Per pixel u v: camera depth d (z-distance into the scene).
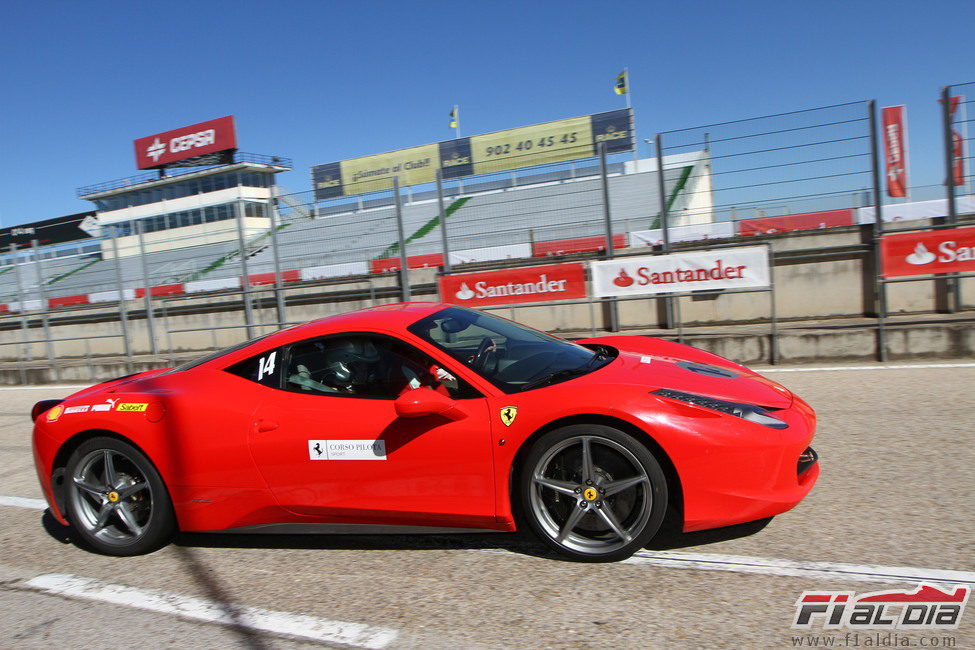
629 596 2.56
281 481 3.13
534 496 2.87
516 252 9.76
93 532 3.45
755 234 8.38
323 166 28.77
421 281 10.37
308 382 3.24
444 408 2.79
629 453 2.70
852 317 8.62
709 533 3.07
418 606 2.63
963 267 6.47
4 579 3.26
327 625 2.55
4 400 9.92
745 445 2.68
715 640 2.23
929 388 5.55
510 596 2.64
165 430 3.25
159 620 2.71
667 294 7.51
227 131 38.47
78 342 13.39
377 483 3.01
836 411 5.08
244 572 3.11
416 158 28.19
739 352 7.45
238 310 11.74
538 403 2.82
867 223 8.08
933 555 2.69
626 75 35.16
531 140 27.06
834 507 3.25
